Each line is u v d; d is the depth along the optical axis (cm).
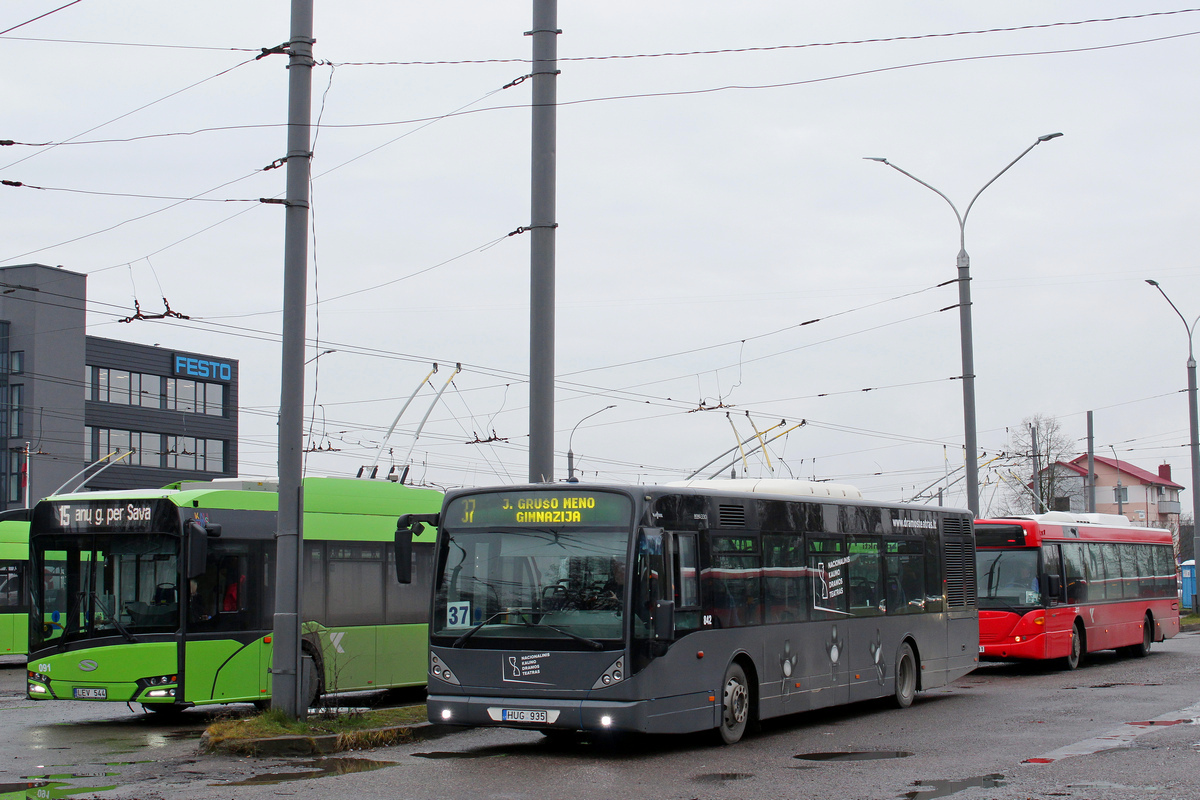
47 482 6053
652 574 1206
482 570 1255
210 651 1558
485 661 1227
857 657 1600
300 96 1344
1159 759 1169
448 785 1041
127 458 6712
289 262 1327
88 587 1570
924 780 1059
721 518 1350
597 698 1179
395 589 1844
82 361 6278
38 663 1569
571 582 1216
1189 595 4975
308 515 1716
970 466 2673
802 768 1139
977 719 1557
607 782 1058
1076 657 2433
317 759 1199
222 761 1188
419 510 1916
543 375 1578
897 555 1747
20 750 1299
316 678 1688
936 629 1834
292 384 1319
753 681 1376
